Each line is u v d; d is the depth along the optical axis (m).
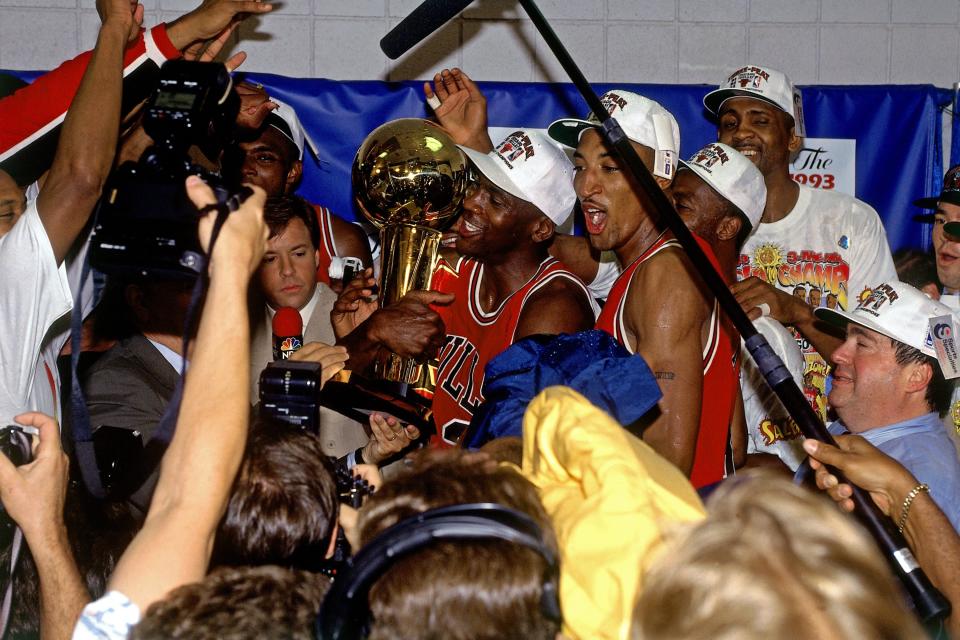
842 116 4.36
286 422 1.84
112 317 3.41
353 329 3.29
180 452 1.50
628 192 3.17
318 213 4.19
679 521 1.32
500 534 1.27
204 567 1.48
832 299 4.23
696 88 4.34
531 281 3.39
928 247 4.36
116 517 2.06
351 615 1.32
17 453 1.95
